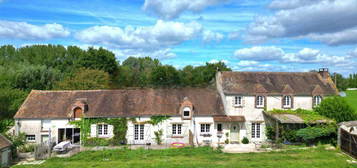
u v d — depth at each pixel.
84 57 74.12
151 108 36.56
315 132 31.59
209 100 38.75
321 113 35.41
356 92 101.00
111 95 38.84
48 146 30.36
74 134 36.62
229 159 26.58
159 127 35.78
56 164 25.39
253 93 37.09
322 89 38.22
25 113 34.88
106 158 27.59
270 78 40.12
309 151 29.75
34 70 66.06
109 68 77.25
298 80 40.09
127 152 29.94
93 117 34.91
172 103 37.62
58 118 34.88
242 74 40.53
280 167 23.41
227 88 37.69
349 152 27.92
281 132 34.62
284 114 35.62
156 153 29.28
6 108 39.41
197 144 35.31
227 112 36.84
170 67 89.38
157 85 86.50
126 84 87.06
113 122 35.12
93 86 53.78
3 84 54.91
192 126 36.09
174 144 33.78
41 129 34.75
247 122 37.09
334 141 31.81
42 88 65.31
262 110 37.34
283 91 37.69
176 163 25.02
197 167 23.44
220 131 36.69
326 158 26.62
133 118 35.53
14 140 29.38
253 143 36.06
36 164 25.83
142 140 35.62
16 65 77.75
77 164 25.33
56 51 92.19
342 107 33.84
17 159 28.59
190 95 39.44
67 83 53.19
